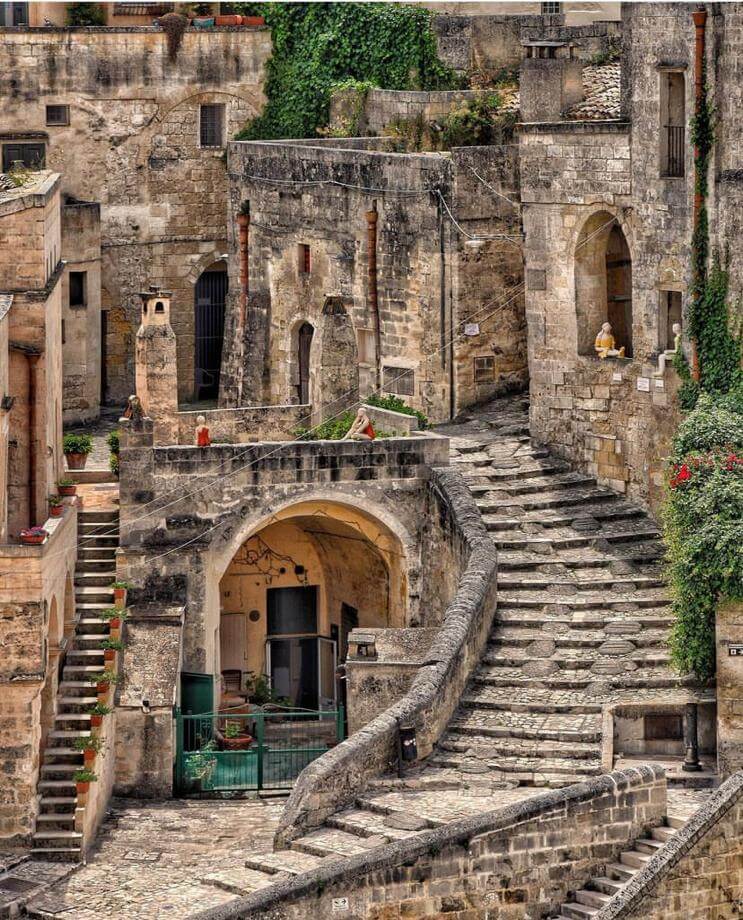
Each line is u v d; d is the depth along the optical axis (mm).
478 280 79750
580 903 60031
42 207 67875
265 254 86375
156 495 71812
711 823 59844
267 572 79062
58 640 66812
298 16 91750
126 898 60438
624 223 74375
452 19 89125
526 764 63781
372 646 69500
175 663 69812
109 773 67438
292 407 79375
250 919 57406
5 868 62469
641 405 74000
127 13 94312
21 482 68312
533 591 69938
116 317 92188
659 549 72000
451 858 59094
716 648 63969
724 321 71000
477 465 75812
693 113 70875
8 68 90750
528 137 76438
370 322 82062
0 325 64688
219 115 92688
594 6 89438
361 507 73812
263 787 69000
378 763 63406
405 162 79938
